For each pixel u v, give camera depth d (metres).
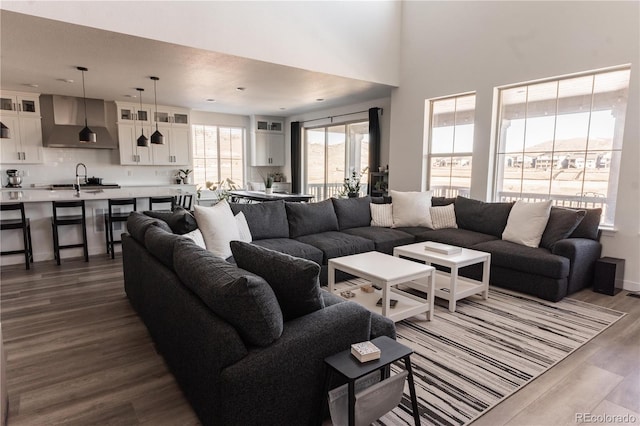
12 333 2.92
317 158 9.30
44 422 1.92
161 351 2.51
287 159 10.29
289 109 8.79
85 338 2.85
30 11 3.30
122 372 2.39
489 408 2.05
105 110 7.69
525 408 2.05
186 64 4.87
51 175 7.40
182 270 2.04
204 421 1.78
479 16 5.25
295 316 1.84
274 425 1.64
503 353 2.64
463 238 4.45
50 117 7.15
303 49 5.10
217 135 9.56
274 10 4.78
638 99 3.90
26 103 6.91
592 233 4.07
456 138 5.88
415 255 3.74
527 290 3.82
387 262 3.36
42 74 5.40
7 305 3.49
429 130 6.21
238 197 8.64
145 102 7.86
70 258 5.20
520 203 4.38
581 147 4.51
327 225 4.82
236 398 1.52
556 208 4.13
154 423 1.92
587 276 3.98
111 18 3.69
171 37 4.04
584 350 2.70
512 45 4.91
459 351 2.67
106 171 7.95
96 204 5.38
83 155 7.69
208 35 4.28
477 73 5.32
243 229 3.96
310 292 1.77
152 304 2.58
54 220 4.88
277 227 4.38
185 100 7.59
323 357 1.76
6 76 5.52
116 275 4.42
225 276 1.70
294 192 9.77
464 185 5.83
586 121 4.45
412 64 6.18
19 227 4.62
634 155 3.95
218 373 1.55
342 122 8.31
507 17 4.94
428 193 5.35
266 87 6.34
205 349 1.67
